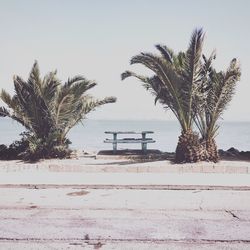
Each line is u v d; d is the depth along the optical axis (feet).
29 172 35.60
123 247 15.70
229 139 187.01
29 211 21.72
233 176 32.96
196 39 38.19
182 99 40.29
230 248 15.57
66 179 31.17
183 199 24.88
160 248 15.56
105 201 24.27
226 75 38.91
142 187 28.50
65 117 46.39
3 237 17.07
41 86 44.34
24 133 46.44
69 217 20.44
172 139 184.65
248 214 21.15
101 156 44.86
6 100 43.98
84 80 46.65
